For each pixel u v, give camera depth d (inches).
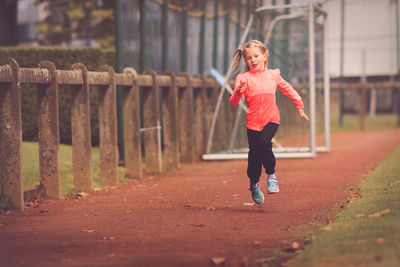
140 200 465.4
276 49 925.8
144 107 661.3
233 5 1115.9
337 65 2449.6
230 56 1096.2
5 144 416.5
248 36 904.3
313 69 810.2
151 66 779.4
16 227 352.5
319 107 1251.2
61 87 744.3
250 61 382.9
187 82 765.3
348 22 2460.6
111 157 557.0
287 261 245.3
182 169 703.7
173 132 705.0
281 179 577.6
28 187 479.5
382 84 1662.2
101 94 557.9
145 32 757.3
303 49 972.6
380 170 608.1
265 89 380.2
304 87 1032.8
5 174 417.7
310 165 709.3
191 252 278.2
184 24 870.4
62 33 1534.2
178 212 400.8
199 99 830.5
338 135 1418.6
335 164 720.3
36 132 746.8
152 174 656.4
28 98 743.7
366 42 2448.3
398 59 1946.4
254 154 390.0
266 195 473.7
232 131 908.0
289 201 439.2
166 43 808.3
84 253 278.5
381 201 372.2
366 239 252.4
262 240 301.0
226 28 1051.3
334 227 302.8
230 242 299.3
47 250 286.0
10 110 413.7
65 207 433.7
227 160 804.6
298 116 1203.2
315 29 959.0
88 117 510.6
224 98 892.0
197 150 832.9
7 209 416.2
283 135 1151.0
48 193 472.4
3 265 256.1
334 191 484.1
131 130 611.5
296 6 825.5
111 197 485.7
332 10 2442.2
